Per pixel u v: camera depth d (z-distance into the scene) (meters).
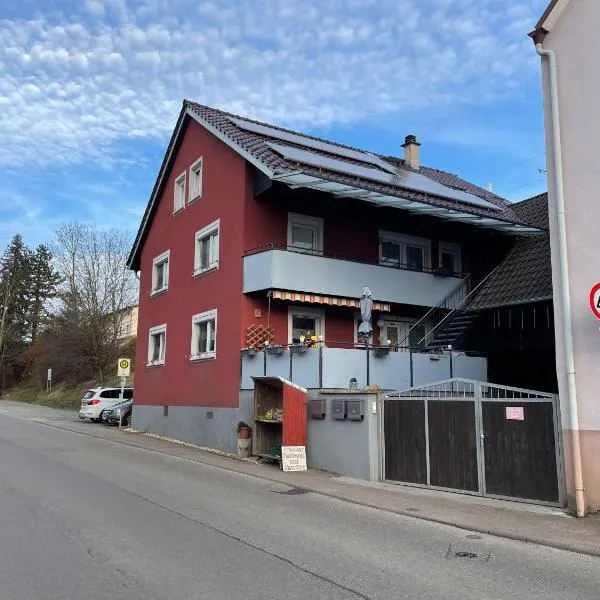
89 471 12.50
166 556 6.45
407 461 12.03
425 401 11.91
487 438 10.87
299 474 13.12
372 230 19.88
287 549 6.91
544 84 10.68
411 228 20.69
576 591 5.77
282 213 18.25
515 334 17.19
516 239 20.70
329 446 13.61
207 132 20.56
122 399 26.88
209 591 5.39
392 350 16.67
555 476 9.91
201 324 20.09
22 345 65.69
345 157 20.62
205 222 20.05
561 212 10.09
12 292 66.75
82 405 29.53
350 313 19.22
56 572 5.85
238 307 17.44
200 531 7.63
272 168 15.55
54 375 53.53
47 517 8.12
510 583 5.96
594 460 9.23
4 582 5.55
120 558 6.33
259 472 13.29
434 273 19.48
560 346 9.90
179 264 21.88
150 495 10.04
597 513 9.09
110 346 45.88
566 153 10.20
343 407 13.23
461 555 6.98
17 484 10.63
